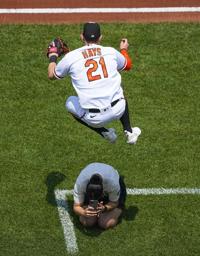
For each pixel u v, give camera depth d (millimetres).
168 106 48156
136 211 40594
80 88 37125
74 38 53344
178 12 56125
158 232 39406
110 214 39344
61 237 38969
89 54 37281
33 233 39125
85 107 37156
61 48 38812
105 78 36969
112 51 37688
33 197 41281
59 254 38000
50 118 46875
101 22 55000
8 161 43594
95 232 39312
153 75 50406
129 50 52312
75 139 45406
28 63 50969
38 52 51938
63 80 49906
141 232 39375
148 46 52812
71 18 55281
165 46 52875
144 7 56500
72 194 41594
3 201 40906
